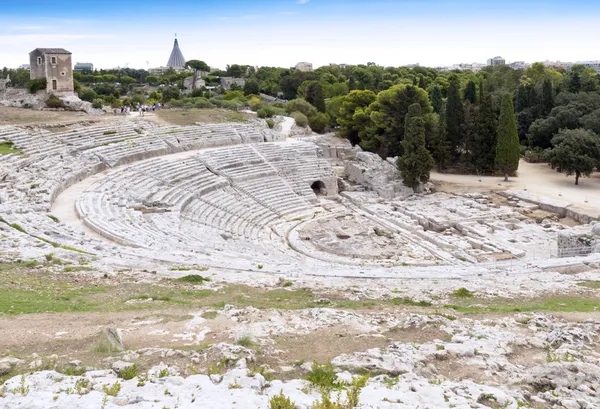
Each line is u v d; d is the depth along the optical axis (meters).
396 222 61.66
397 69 180.25
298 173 75.50
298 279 31.41
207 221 56.22
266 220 62.41
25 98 88.06
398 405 12.42
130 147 68.88
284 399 12.12
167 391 13.02
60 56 88.38
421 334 19.72
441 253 51.38
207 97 123.75
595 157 74.56
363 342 18.44
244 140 84.06
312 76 148.75
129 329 18.89
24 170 54.16
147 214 51.69
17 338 17.23
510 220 61.25
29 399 12.16
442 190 74.44
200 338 18.20
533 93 102.19
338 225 61.12
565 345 19.03
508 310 25.34
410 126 71.50
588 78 111.38
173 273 29.83
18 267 28.67
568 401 13.83
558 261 42.00
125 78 191.88
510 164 76.69
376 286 30.84
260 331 19.23
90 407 11.90
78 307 21.86
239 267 33.53
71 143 65.50
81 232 40.12
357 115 89.94
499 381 15.65
